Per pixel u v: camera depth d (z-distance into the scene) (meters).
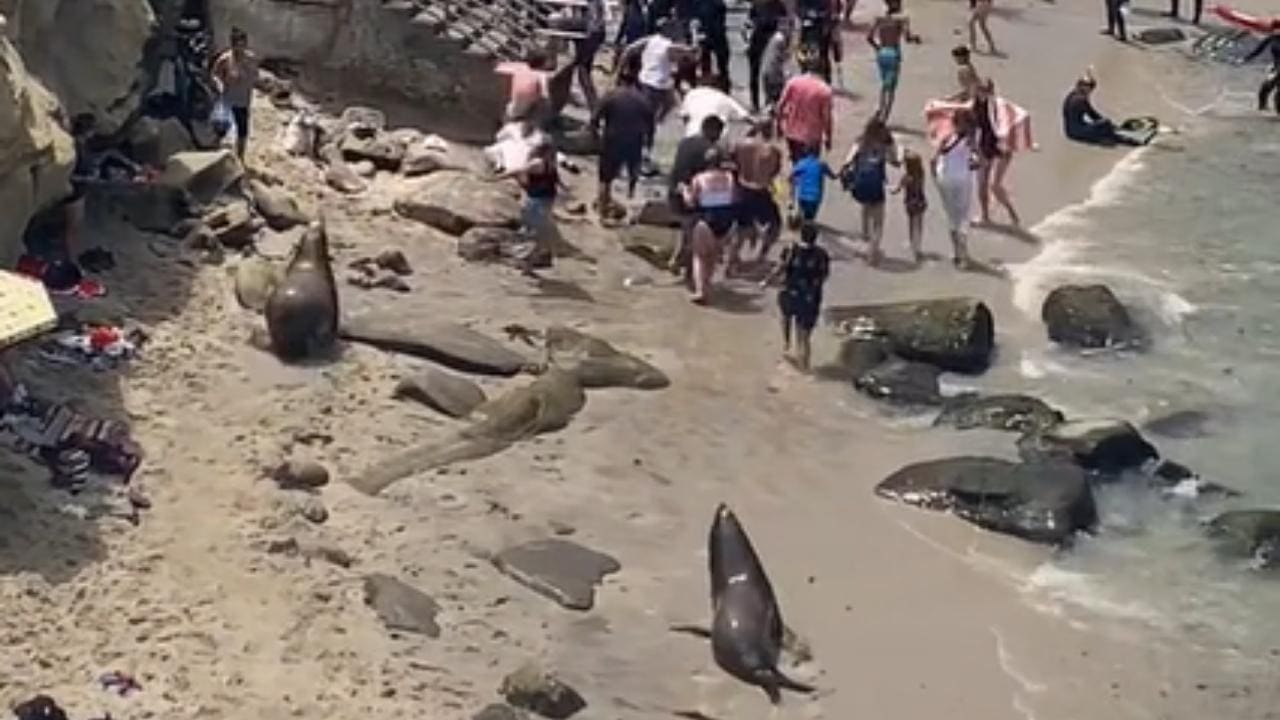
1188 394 49.44
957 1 81.81
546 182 52.06
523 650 36.59
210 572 36.69
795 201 55.62
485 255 52.12
